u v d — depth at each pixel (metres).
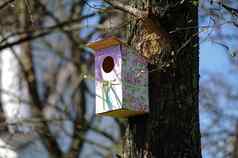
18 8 8.34
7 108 14.14
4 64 15.98
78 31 14.04
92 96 14.80
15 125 10.71
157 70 5.64
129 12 5.69
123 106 5.64
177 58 5.65
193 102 5.62
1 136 10.86
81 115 14.28
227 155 10.98
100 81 5.96
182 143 5.48
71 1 14.22
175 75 5.62
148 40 5.77
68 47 15.95
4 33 12.38
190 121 5.56
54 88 16.64
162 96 5.59
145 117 5.61
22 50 15.34
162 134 5.50
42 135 12.45
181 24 5.71
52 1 14.71
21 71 15.46
